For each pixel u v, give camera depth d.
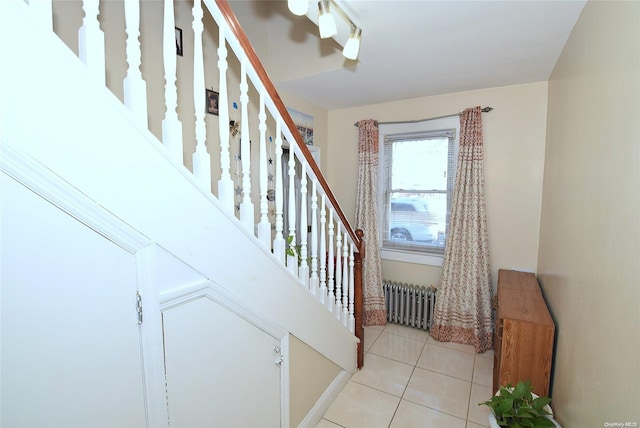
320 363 2.03
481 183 2.89
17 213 0.74
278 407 1.63
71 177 0.82
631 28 1.02
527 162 2.80
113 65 1.66
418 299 3.29
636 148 0.95
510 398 1.53
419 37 1.99
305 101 3.36
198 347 1.19
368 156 3.42
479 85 2.86
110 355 0.93
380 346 2.97
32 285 0.77
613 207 1.11
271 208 2.84
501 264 2.97
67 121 0.80
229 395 1.34
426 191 3.33
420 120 3.25
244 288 1.37
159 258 1.03
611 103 1.17
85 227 0.86
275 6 2.72
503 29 1.87
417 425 1.95
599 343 1.17
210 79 2.25
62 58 0.79
